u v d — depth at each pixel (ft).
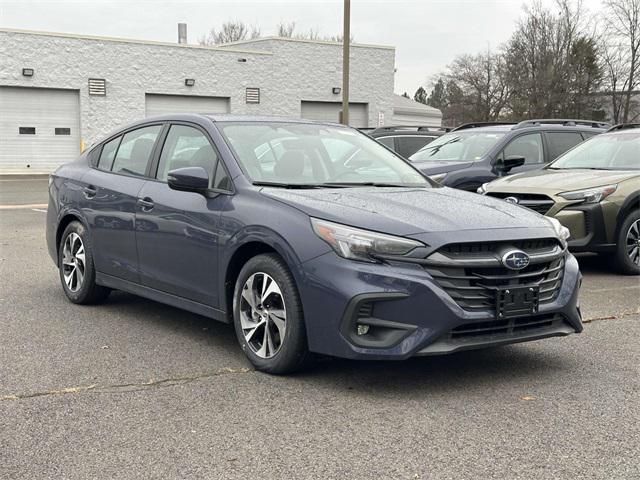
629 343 18.04
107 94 102.83
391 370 15.71
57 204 22.50
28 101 98.22
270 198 15.66
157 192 18.52
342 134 19.83
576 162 31.19
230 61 112.16
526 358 16.72
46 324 19.65
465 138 37.73
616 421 12.86
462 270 13.89
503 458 11.30
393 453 11.47
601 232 26.78
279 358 14.96
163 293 18.47
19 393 14.20
